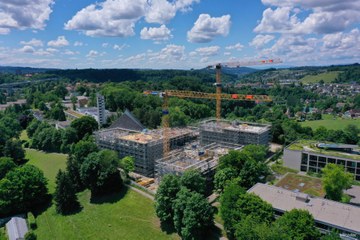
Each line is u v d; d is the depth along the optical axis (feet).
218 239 360.28
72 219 448.65
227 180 424.05
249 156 485.56
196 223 348.59
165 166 500.74
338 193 422.41
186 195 383.04
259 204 334.65
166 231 397.19
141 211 453.58
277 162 636.07
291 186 494.59
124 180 551.59
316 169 574.15
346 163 542.98
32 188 475.72
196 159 539.70
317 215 328.49
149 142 617.21
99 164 511.81
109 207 472.44
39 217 464.24
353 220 317.42
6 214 462.19
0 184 458.50
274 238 278.87
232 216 340.39
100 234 407.85
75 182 538.47
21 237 385.70
